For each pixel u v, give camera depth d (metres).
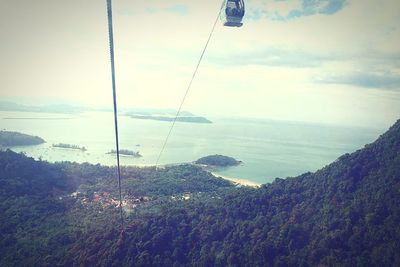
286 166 81.25
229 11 26.44
